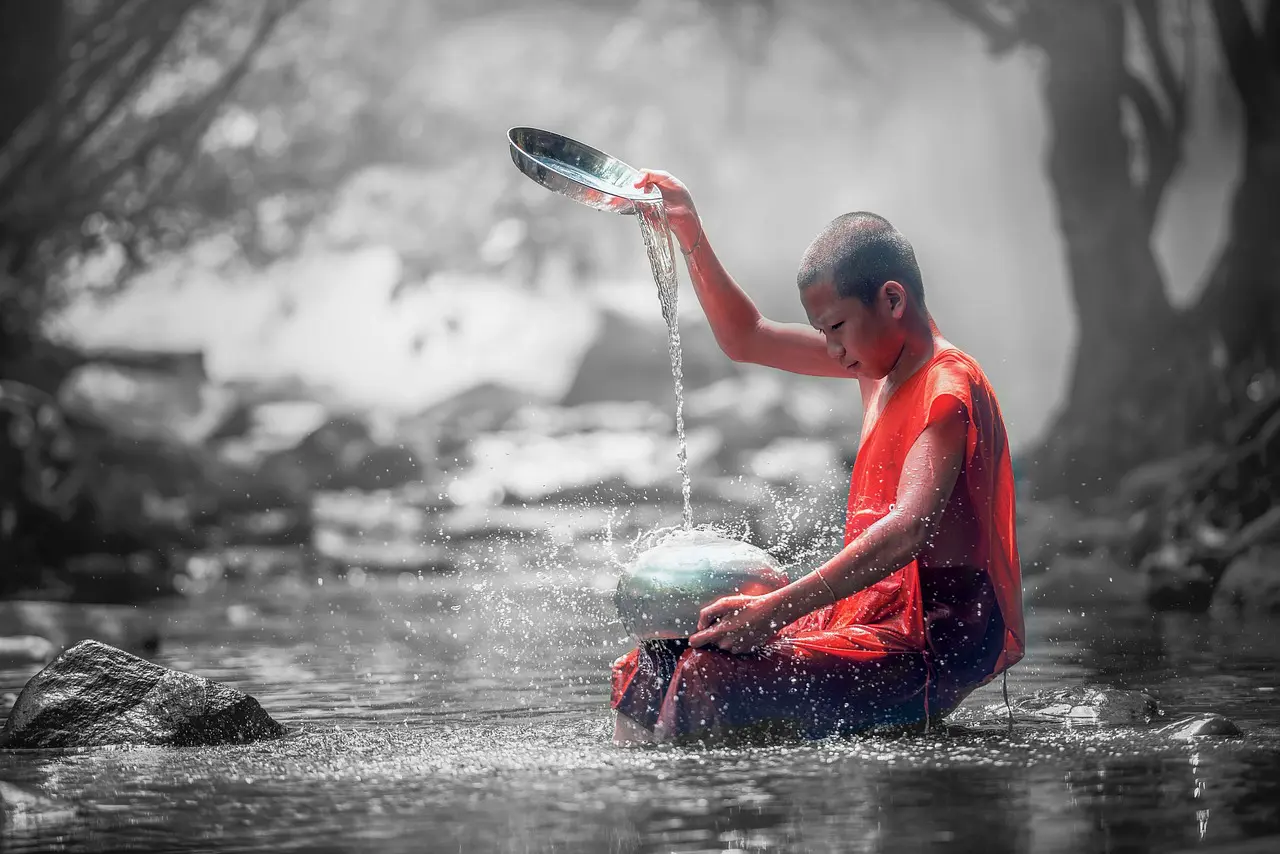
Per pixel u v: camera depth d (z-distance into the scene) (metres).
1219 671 9.49
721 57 66.38
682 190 7.96
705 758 5.93
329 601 23.11
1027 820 4.58
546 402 53.81
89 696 7.14
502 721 7.66
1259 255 30.53
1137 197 35.19
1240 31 30.55
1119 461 32.62
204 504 36.28
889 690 6.52
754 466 45.16
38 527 27.81
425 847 4.39
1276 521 18.11
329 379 54.41
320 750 6.56
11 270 36.81
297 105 61.94
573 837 4.47
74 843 4.56
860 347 6.88
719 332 8.03
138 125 44.66
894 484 6.81
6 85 35.09
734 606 6.33
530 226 62.28
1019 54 63.44
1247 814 4.59
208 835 4.65
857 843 4.30
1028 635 13.23
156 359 48.16
